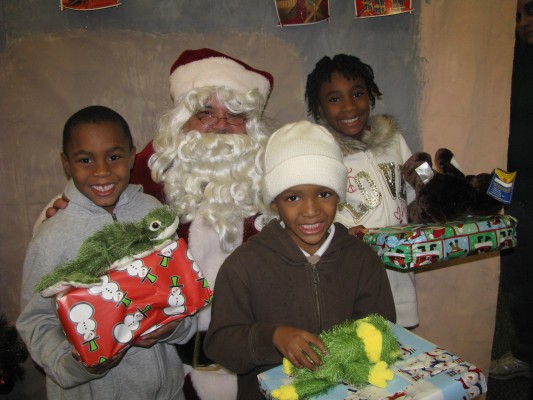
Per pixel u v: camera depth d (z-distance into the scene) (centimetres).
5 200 182
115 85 181
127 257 87
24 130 179
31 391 189
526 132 191
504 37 191
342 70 153
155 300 88
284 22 183
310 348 80
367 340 80
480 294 208
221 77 141
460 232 121
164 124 149
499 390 204
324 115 161
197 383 130
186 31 181
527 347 200
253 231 139
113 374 107
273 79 170
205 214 133
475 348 211
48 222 105
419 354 86
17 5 173
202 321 129
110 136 101
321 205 101
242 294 101
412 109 195
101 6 175
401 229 126
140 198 118
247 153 143
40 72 176
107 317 84
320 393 77
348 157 150
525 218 193
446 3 188
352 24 188
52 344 96
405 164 145
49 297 88
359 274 106
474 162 199
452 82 194
